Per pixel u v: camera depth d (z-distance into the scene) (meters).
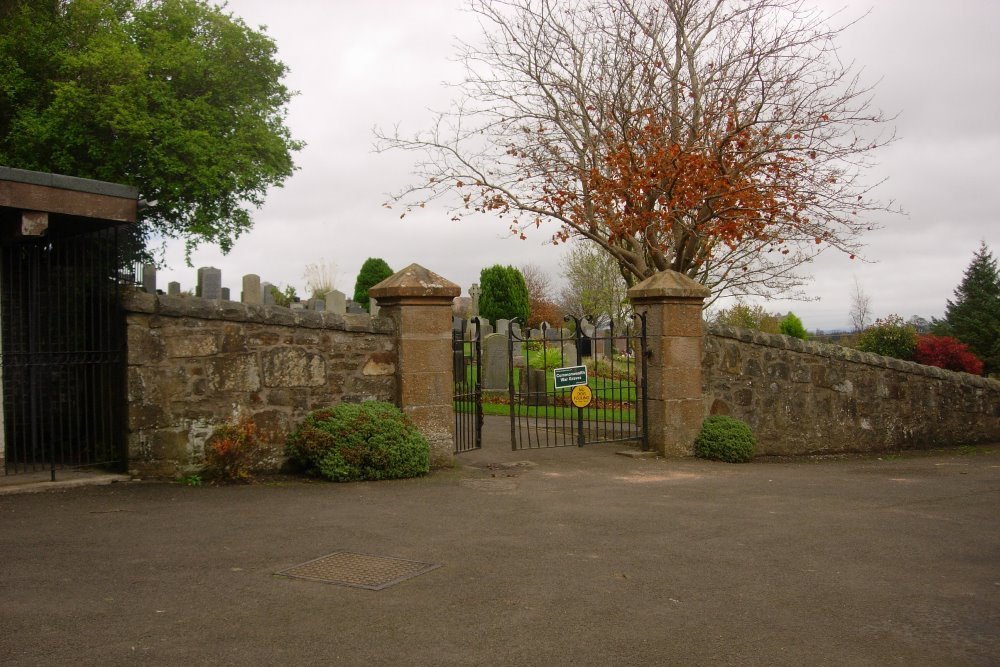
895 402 13.11
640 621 4.21
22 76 15.74
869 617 4.31
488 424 14.36
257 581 4.79
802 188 11.51
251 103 19.95
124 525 6.13
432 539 5.91
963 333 30.44
